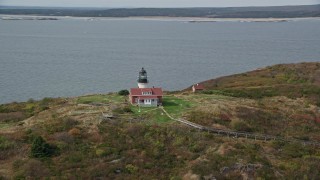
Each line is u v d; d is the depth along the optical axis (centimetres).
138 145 4638
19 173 4094
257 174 4059
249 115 5747
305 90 8338
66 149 4612
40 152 4497
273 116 5878
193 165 4153
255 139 4991
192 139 4744
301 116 6031
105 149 4522
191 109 5947
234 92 7738
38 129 5241
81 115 5666
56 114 5931
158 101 6269
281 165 4281
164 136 4853
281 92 8131
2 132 5269
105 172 4081
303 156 4575
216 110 5775
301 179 4066
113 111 5834
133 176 4044
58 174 4075
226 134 5062
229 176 4019
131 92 6319
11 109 6831
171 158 4375
